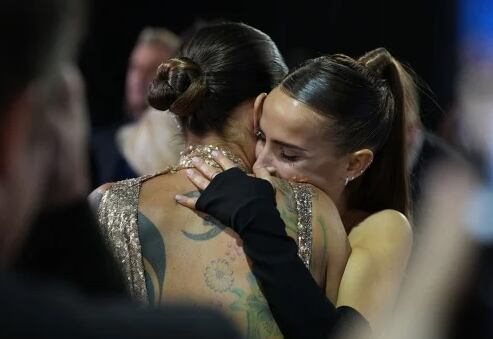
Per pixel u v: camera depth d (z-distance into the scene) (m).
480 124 10.93
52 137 2.20
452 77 11.70
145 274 3.70
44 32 2.04
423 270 2.31
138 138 8.38
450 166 2.35
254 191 3.66
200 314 2.16
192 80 3.88
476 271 7.95
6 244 2.13
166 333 2.10
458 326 7.61
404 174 4.67
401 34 11.62
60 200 2.28
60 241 2.62
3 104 2.03
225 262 3.65
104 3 11.38
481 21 11.76
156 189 3.83
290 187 3.88
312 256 3.75
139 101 9.88
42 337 1.99
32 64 2.04
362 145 4.19
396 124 4.61
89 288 2.64
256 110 3.99
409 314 2.31
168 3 11.56
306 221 3.79
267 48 4.06
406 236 4.32
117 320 2.08
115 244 3.71
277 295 3.53
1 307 2.00
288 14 11.58
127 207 3.77
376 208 4.70
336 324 3.55
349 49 11.65
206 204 3.69
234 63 3.94
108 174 8.76
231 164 3.83
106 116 11.48
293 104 4.02
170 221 3.74
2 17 2.00
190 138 4.00
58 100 2.22
